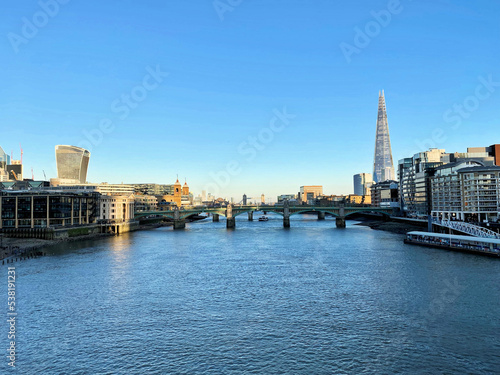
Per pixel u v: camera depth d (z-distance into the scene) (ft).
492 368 167.02
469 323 216.54
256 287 304.09
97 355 185.57
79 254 479.41
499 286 287.28
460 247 455.22
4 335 208.95
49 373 168.86
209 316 237.45
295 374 165.68
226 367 172.65
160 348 192.65
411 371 165.99
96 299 272.92
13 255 467.93
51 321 229.45
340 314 237.04
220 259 439.22
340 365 172.55
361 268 368.89
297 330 213.25
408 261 398.01
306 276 339.77
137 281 326.24
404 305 250.37
